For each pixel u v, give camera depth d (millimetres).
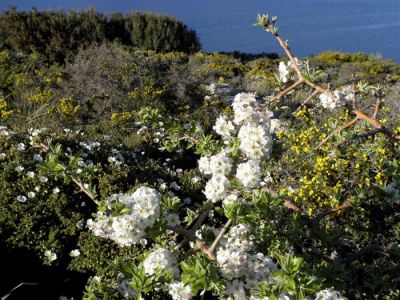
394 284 3436
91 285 3094
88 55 13281
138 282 2141
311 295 2135
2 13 16109
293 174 5242
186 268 1950
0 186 5035
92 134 7703
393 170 3057
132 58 12234
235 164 2447
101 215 2232
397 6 108500
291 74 2754
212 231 2447
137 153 7324
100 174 5680
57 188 5074
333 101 2637
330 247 3078
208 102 10922
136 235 2127
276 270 2020
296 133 5680
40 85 10484
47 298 4387
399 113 6785
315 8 103312
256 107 2557
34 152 5789
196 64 15867
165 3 105812
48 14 16688
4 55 12078
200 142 3119
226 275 2037
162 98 10742
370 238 4250
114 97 9961
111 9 89875
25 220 4742
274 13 93250
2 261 4477
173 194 5898
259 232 2615
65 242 4770
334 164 4812
